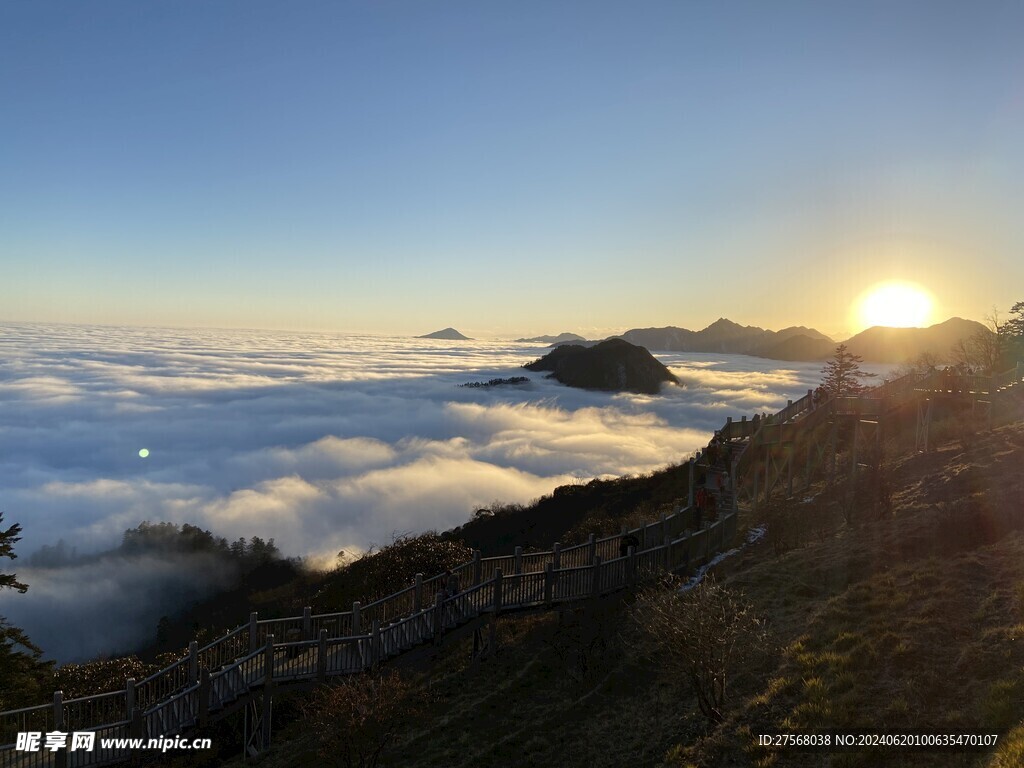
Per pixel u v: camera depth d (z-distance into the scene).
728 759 10.15
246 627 16.66
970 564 14.72
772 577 17.62
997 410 30.20
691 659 11.53
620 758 11.32
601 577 18.33
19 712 13.30
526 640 17.67
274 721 16.19
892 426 32.56
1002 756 8.28
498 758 12.29
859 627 13.02
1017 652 10.71
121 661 21.42
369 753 12.20
